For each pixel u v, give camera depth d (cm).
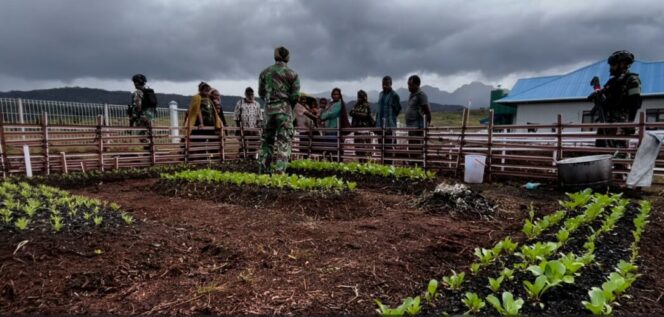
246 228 427
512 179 759
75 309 241
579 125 667
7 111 977
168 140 1066
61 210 411
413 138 862
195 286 278
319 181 593
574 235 371
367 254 348
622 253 323
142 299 257
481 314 215
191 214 493
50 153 838
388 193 661
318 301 256
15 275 273
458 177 799
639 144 609
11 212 369
